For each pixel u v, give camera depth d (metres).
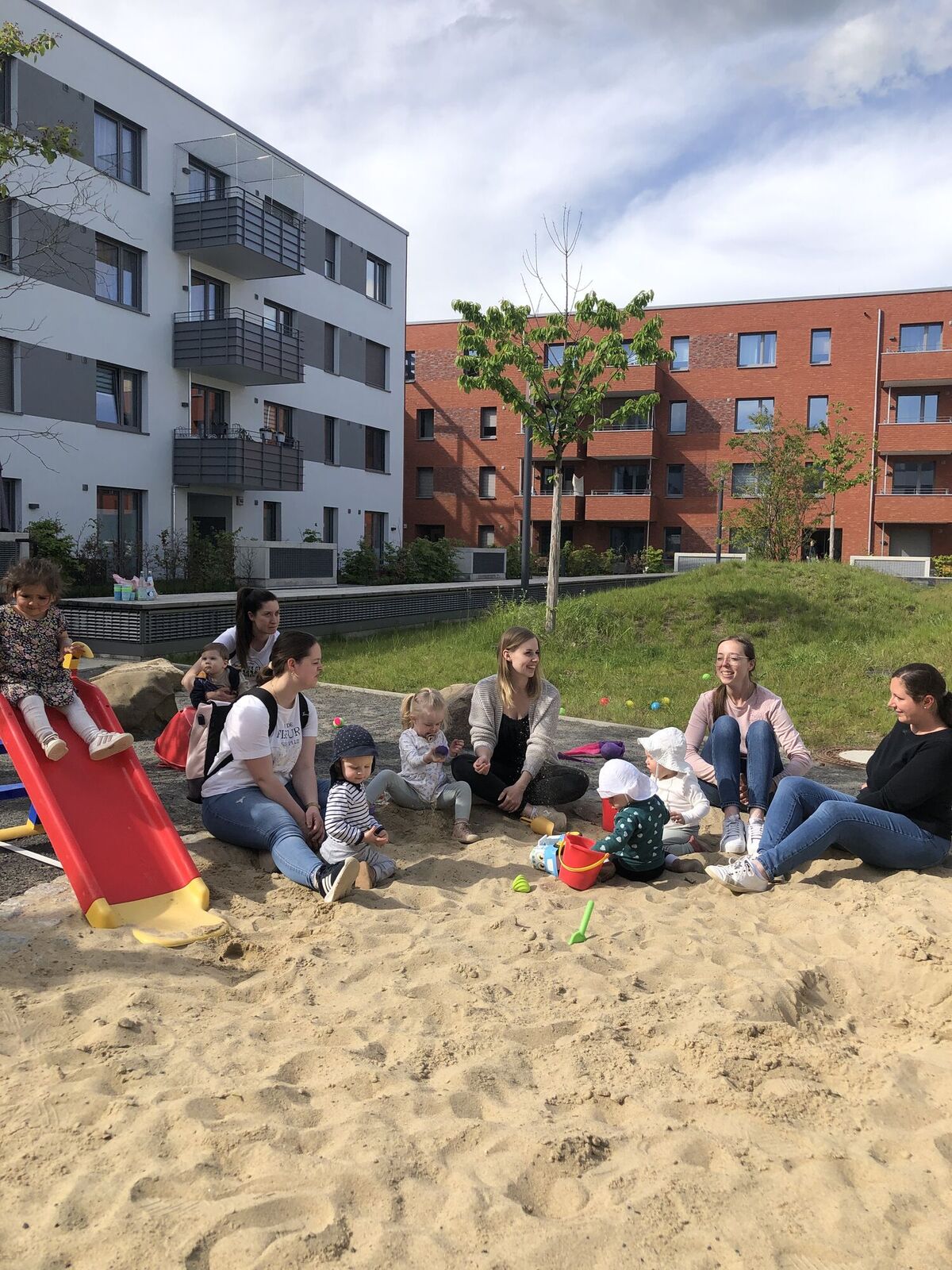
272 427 28.78
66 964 3.87
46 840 5.60
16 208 20.39
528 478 23.50
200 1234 2.28
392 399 34.69
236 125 26.34
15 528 21.06
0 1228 2.31
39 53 12.68
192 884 4.59
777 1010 3.60
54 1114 2.78
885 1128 2.85
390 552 32.78
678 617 15.80
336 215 31.14
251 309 27.64
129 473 23.66
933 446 39.59
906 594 17.28
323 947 4.15
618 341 15.28
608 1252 2.29
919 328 40.44
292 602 16.05
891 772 5.14
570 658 13.73
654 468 43.50
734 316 42.41
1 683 5.08
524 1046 3.32
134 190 23.20
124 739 5.03
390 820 6.04
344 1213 2.39
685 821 5.57
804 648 13.80
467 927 4.43
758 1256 2.29
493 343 19.25
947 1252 2.32
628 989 3.79
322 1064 3.16
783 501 34.72
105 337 22.75
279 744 5.28
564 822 6.11
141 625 13.52
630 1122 2.87
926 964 3.93
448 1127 2.74
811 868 5.30
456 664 13.08
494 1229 2.35
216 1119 2.79
